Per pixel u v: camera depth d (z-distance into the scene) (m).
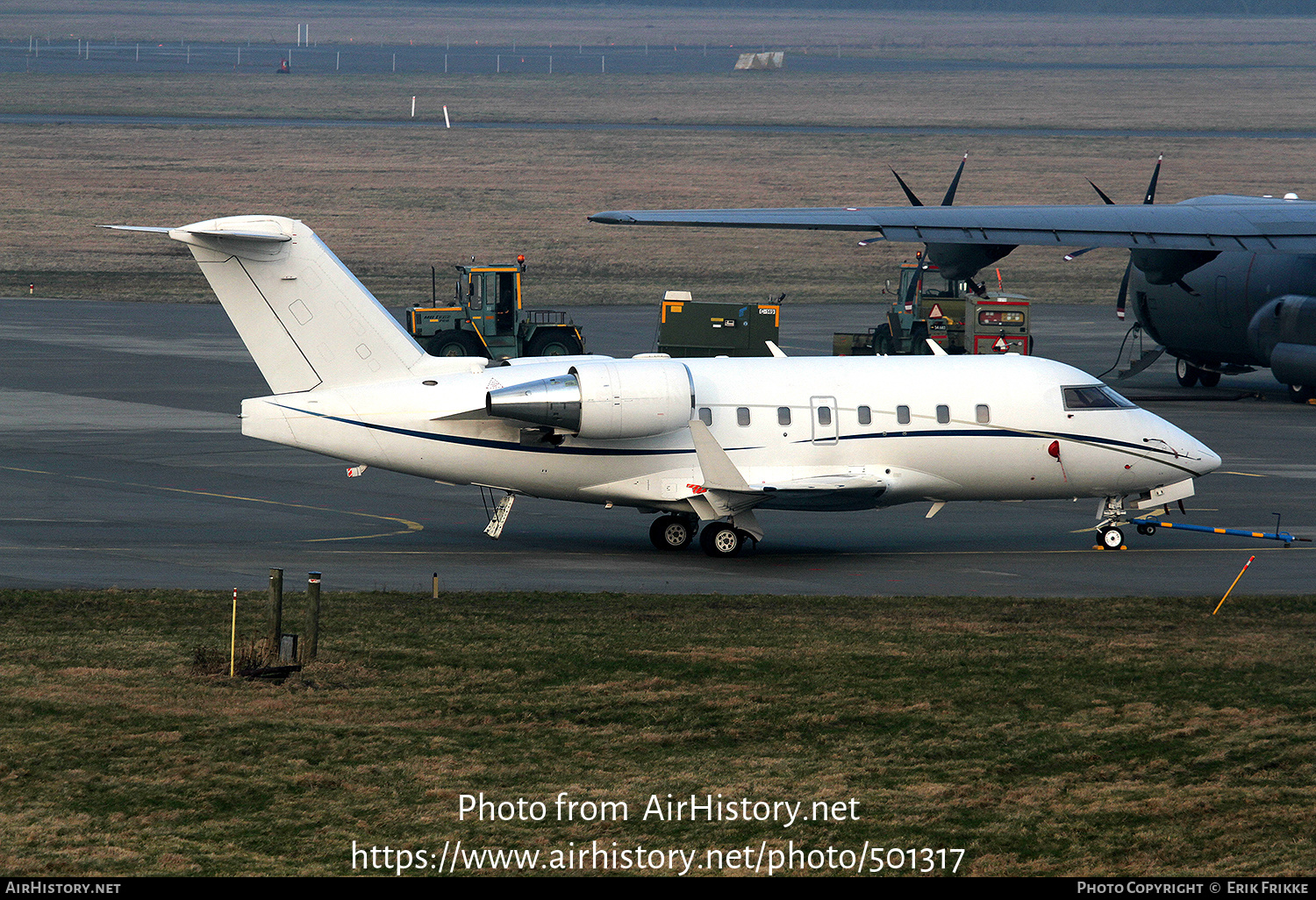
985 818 58.72
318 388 112.25
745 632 87.56
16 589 96.50
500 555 114.38
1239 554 118.06
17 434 165.12
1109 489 120.56
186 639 83.62
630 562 112.81
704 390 114.38
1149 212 180.88
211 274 108.94
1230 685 76.38
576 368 111.44
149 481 142.12
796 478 114.69
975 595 102.12
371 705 72.25
